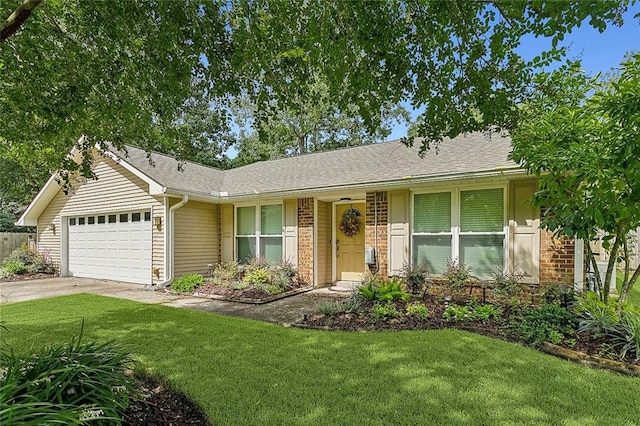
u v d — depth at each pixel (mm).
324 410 2789
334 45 3084
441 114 3555
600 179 3881
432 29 2910
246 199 10172
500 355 3959
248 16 3115
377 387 3188
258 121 4070
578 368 3607
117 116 4312
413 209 7898
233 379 3355
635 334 3930
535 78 4027
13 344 4398
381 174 8211
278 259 9938
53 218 12977
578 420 2639
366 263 8359
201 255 10516
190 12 3240
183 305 7281
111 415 2418
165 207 9609
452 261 7258
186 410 2875
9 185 15695
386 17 2893
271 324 5594
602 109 3920
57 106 3889
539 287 6461
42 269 12797
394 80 3301
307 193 8875
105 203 11234
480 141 8406
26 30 3463
